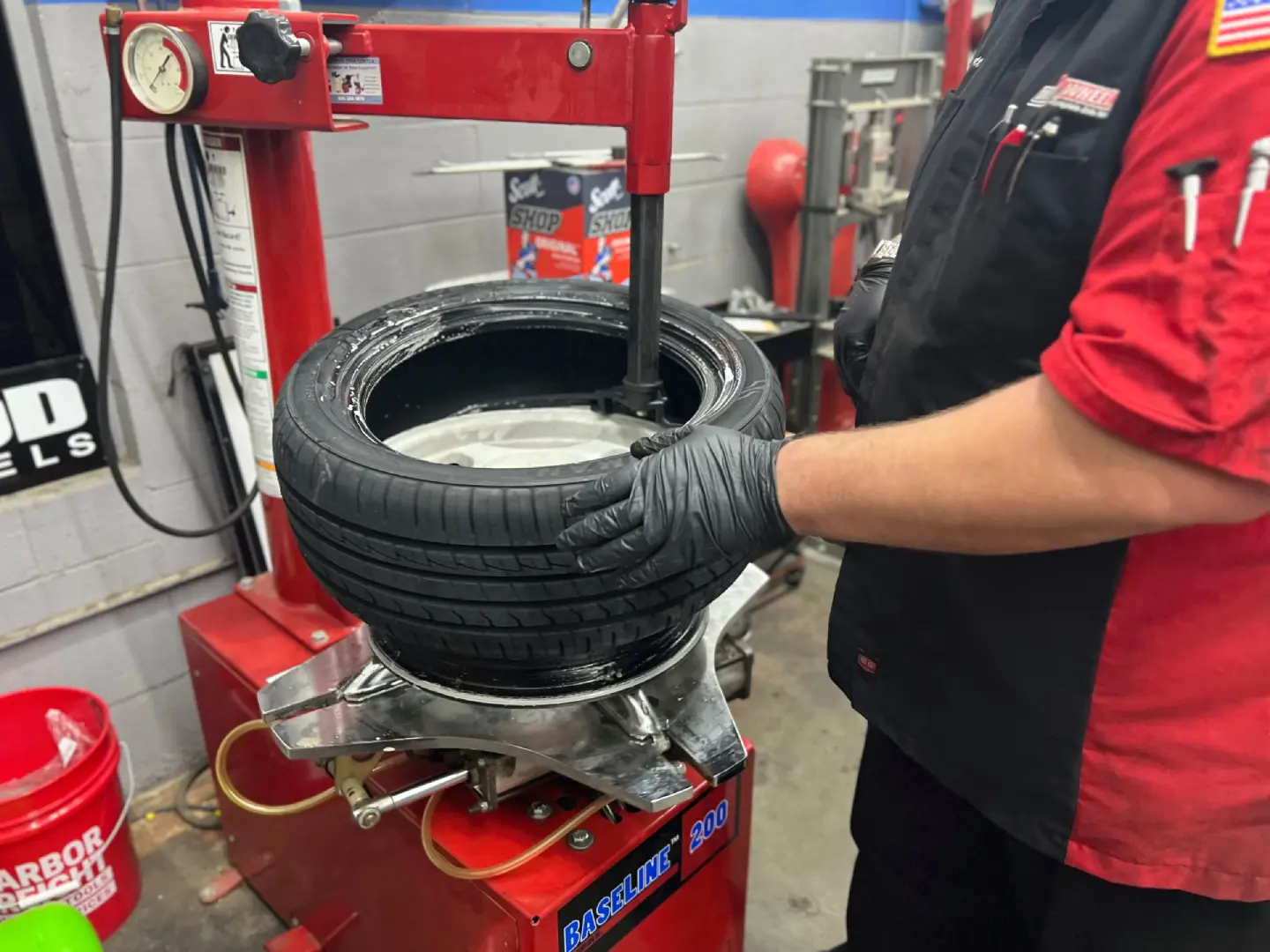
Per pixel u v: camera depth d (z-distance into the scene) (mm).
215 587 1663
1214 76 513
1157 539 681
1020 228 674
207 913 1463
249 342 1165
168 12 942
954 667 833
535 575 695
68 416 1448
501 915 870
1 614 1425
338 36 883
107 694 1580
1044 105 660
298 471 758
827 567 2439
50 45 1258
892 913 1087
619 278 1719
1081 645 731
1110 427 525
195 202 1420
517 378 1112
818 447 671
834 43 2506
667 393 1066
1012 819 814
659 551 688
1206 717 709
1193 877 737
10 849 1265
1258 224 485
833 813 1672
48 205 1354
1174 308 508
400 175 1715
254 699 1193
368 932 1148
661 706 907
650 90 767
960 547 626
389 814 991
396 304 1022
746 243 2496
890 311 876
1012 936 1021
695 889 1041
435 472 708
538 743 843
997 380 731
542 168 1625
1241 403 496
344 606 807
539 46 793
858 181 2131
